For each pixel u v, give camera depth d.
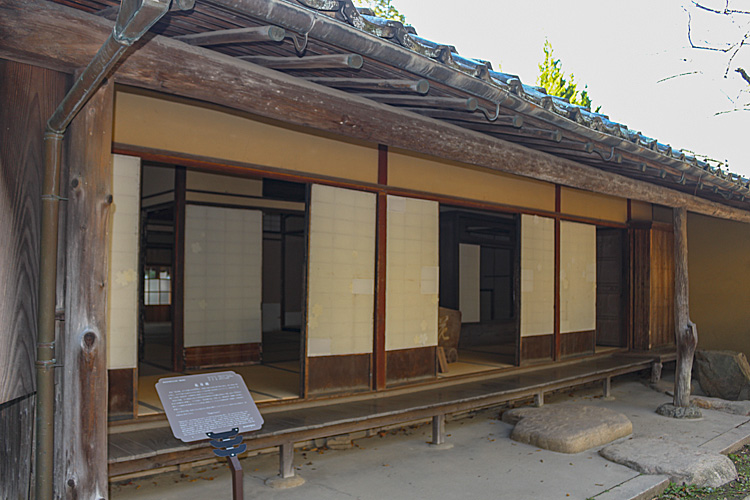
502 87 3.16
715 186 6.01
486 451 4.93
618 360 7.78
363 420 4.41
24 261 2.40
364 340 5.20
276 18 2.11
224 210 6.73
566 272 7.58
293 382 5.53
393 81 2.91
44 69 2.45
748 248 8.78
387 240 5.41
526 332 6.87
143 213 7.72
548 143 4.19
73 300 2.41
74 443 2.40
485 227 11.47
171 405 2.85
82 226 2.42
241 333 6.79
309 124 3.15
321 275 4.89
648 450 4.80
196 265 6.48
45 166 2.34
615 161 4.41
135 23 1.58
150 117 3.96
